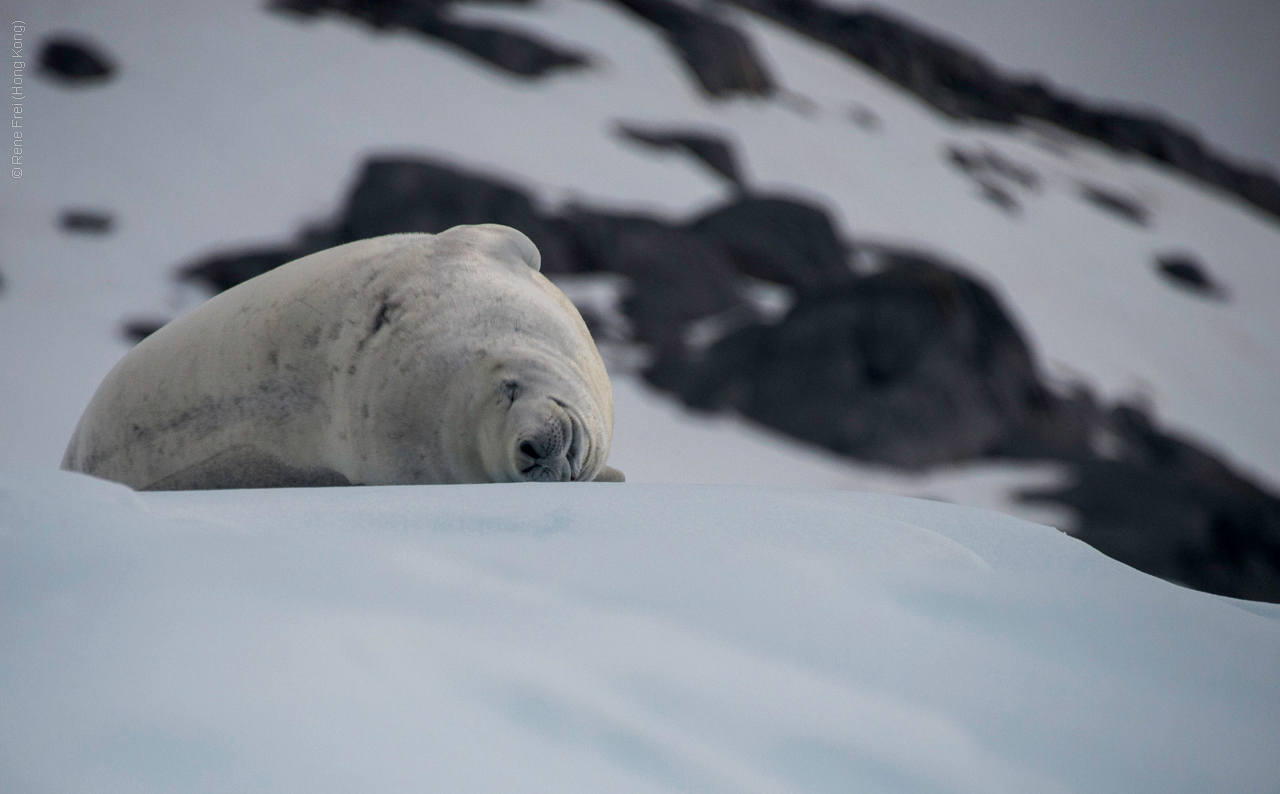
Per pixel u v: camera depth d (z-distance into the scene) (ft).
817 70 435.94
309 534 16.94
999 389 200.64
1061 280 350.23
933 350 194.29
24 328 165.37
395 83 282.36
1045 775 13.74
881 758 13.28
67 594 12.87
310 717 11.32
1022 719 14.90
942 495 168.96
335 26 302.45
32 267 183.83
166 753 10.41
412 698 12.14
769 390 187.93
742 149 330.54
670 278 223.10
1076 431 214.48
